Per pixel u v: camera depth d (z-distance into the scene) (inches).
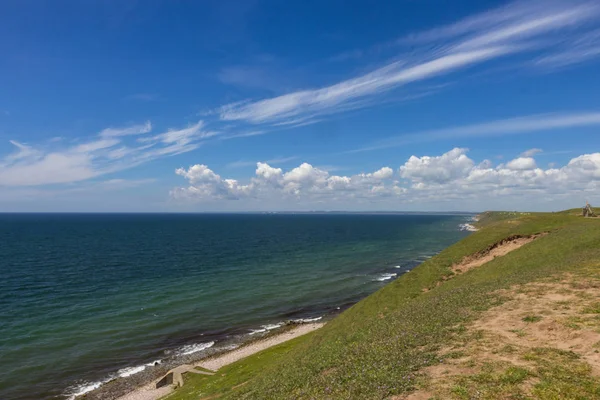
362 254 5246.1
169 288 3034.0
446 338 676.7
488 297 922.1
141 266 4047.7
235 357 1710.1
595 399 406.3
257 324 2251.5
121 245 6102.4
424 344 676.1
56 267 3890.3
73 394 1403.8
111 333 2015.3
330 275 3693.4
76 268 3855.8
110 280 3302.2
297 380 729.6
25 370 1567.4
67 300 2603.3
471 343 624.4
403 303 1652.3
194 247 5954.7
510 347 578.9
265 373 1086.4
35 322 2126.0
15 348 1766.7
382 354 680.4
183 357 1749.5
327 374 681.0
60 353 1745.8
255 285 3211.1
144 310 2422.5
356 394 524.1
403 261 4598.9
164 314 2365.9
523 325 674.8
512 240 2214.6
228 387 1165.1
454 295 1098.7
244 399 783.1
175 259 4603.8
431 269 2031.3
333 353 879.7
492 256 2091.5
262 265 4237.2
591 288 849.5
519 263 1630.2
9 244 5979.3
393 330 860.6
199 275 3604.8
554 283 940.6
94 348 1817.2
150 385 1465.3
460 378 494.3
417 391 481.7
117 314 2321.6
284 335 2018.9
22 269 3747.5
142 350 1822.1
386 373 569.0
